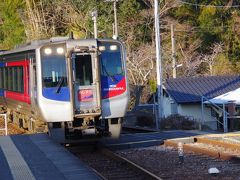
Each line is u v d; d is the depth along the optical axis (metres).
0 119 29.23
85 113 16.95
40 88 17.06
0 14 57.53
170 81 38.03
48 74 17.11
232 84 37.91
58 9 50.47
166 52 49.53
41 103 17.05
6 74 25.72
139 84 44.66
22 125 23.64
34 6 51.06
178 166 14.25
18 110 23.30
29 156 12.84
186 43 54.38
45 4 50.97
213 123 34.91
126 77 17.62
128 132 24.97
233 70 53.91
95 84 17.05
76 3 50.00
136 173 13.42
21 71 21.25
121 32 49.75
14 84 23.33
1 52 27.28
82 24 48.81
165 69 48.28
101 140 18.84
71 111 16.98
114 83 17.41
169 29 53.44
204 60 51.91
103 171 14.02
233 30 56.12
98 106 17.03
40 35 48.72
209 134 21.83
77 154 17.41
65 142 17.50
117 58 17.52
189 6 56.72
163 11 52.12
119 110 17.47
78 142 18.12
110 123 17.69
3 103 27.84
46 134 17.20
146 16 51.69
